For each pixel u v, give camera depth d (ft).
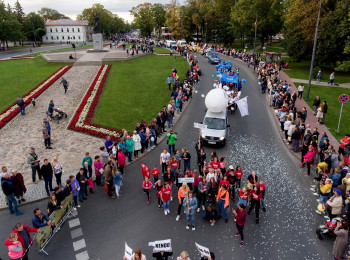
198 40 348.79
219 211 37.73
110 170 42.04
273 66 139.64
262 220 37.50
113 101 91.09
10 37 279.90
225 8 271.28
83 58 159.74
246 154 57.11
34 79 117.91
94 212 39.34
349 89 106.11
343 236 29.04
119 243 33.53
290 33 147.54
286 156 56.54
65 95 96.94
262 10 213.87
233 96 85.40
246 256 31.42
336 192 34.73
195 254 31.60
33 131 68.13
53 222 34.37
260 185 36.83
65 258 31.22
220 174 41.32
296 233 35.06
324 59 131.13
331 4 134.10
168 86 110.01
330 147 45.78
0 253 31.55
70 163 53.11
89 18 457.68
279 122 75.87
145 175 41.24
